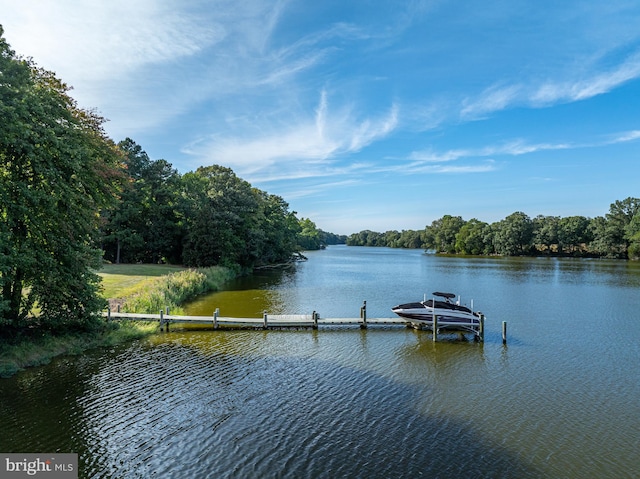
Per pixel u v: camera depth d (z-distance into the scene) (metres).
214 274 49.50
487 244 136.12
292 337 23.47
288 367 18.16
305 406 14.04
